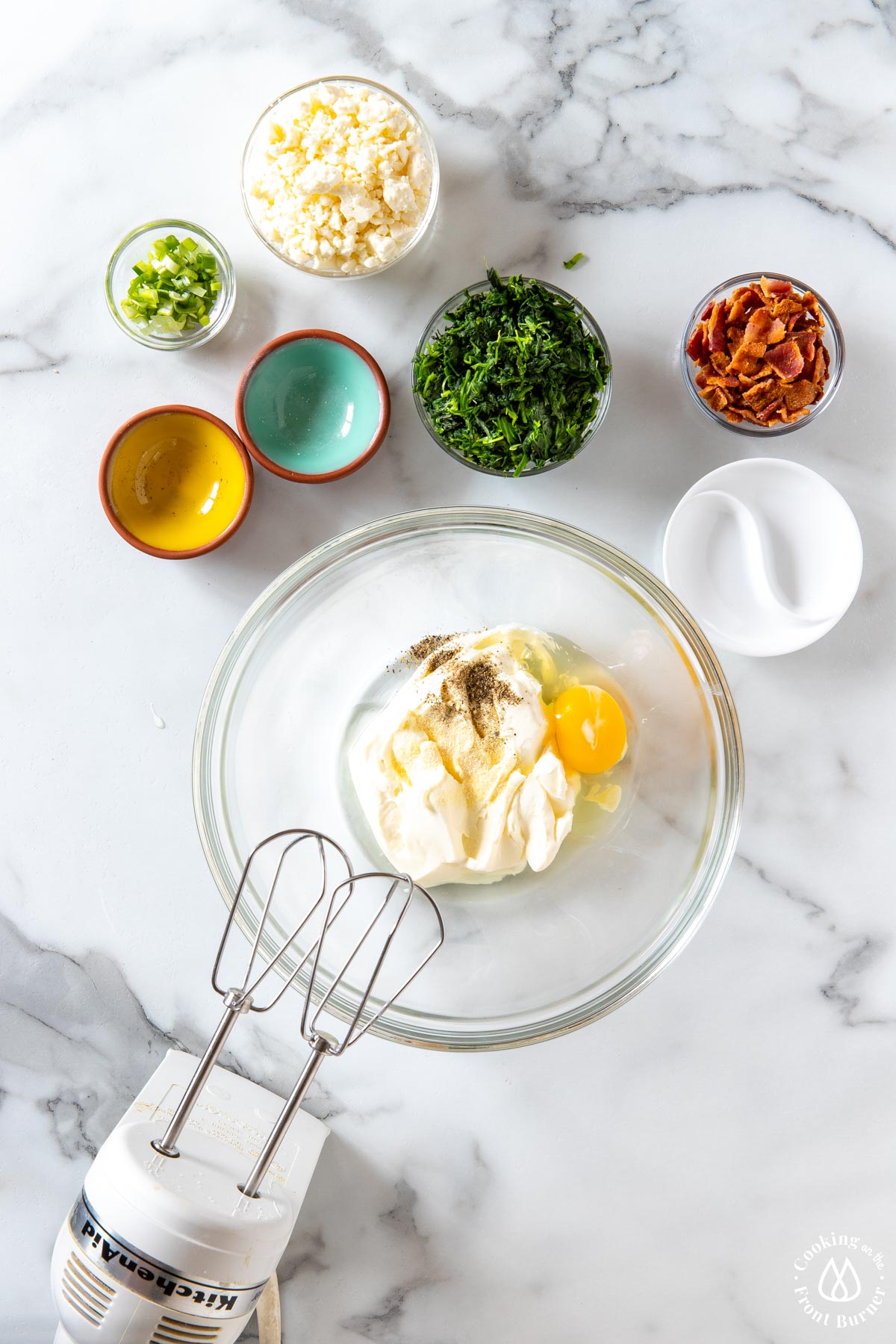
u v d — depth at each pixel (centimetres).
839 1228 140
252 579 141
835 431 141
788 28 139
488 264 140
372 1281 140
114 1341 100
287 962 135
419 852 124
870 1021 140
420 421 140
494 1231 140
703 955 141
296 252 132
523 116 139
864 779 140
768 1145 140
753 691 141
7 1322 140
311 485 140
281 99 132
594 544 126
